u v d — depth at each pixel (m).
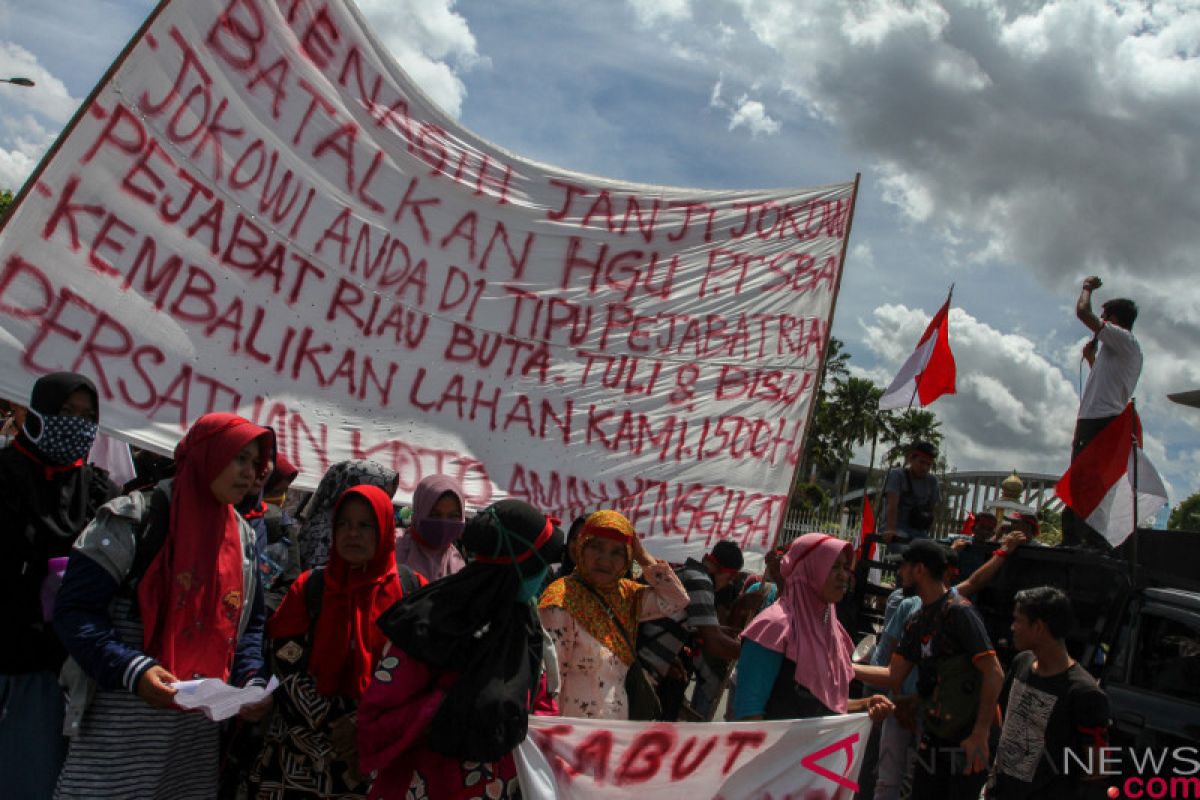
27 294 4.38
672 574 4.25
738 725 4.23
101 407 4.51
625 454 5.91
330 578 3.82
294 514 6.72
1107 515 7.16
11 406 6.95
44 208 4.42
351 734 3.70
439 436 5.45
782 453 6.29
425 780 3.34
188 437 3.55
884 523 8.88
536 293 5.85
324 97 5.22
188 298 4.78
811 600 4.78
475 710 3.20
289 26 5.09
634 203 6.21
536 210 5.90
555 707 4.03
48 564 3.68
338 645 3.75
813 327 6.52
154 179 4.70
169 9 4.68
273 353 5.02
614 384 5.97
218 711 3.19
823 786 4.38
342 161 5.29
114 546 3.33
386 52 5.43
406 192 5.50
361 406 5.25
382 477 4.80
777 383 6.35
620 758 4.04
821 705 4.68
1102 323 8.36
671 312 6.18
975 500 11.93
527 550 3.41
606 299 6.05
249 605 3.76
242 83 4.96
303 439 5.05
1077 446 8.44
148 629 3.38
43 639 3.66
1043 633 5.31
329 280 5.20
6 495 3.66
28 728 3.64
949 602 5.60
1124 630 6.77
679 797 4.15
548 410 5.77
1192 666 6.32
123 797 3.45
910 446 8.98
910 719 5.95
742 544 6.10
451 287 5.59
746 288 6.39
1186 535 8.58
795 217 6.55
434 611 3.31
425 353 5.48
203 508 3.52
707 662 6.52
